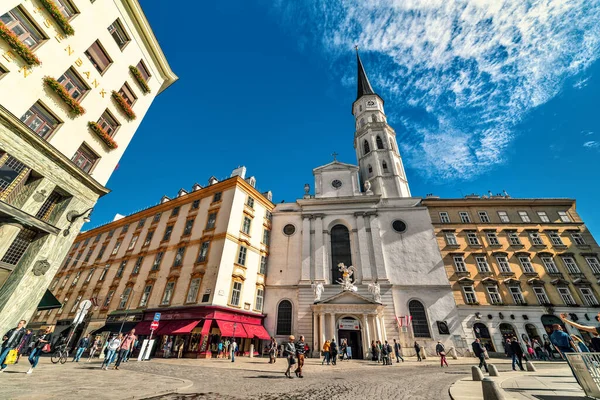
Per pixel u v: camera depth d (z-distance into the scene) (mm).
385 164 40656
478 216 31547
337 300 26172
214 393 8102
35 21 13297
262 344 26125
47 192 14008
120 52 18641
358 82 56438
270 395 8016
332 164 38438
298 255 31109
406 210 32562
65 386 7984
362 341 24250
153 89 21922
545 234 29500
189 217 29516
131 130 19562
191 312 22234
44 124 14164
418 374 13391
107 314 27766
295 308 27922
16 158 12711
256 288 27891
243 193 29203
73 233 15250
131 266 30484
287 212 34281
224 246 24578
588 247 28328
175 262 26984
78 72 15609
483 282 27078
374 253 29828
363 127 45594
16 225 12820
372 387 9570
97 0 16797
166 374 11977
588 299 25438
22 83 12828
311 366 17000
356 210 33375
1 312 12000
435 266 28609
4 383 7910
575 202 31000
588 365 6672
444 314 26047
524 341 23750
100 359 18984
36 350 10664
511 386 8547
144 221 33969
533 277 26938
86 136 16250
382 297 27156
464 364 19000
